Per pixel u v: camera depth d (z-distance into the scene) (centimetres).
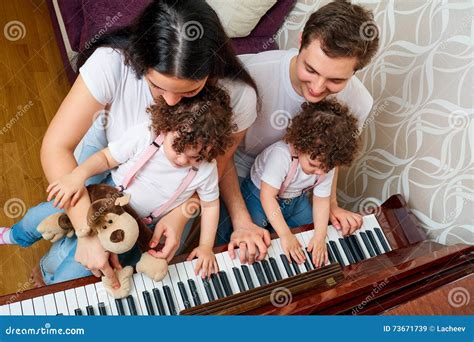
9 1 223
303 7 183
